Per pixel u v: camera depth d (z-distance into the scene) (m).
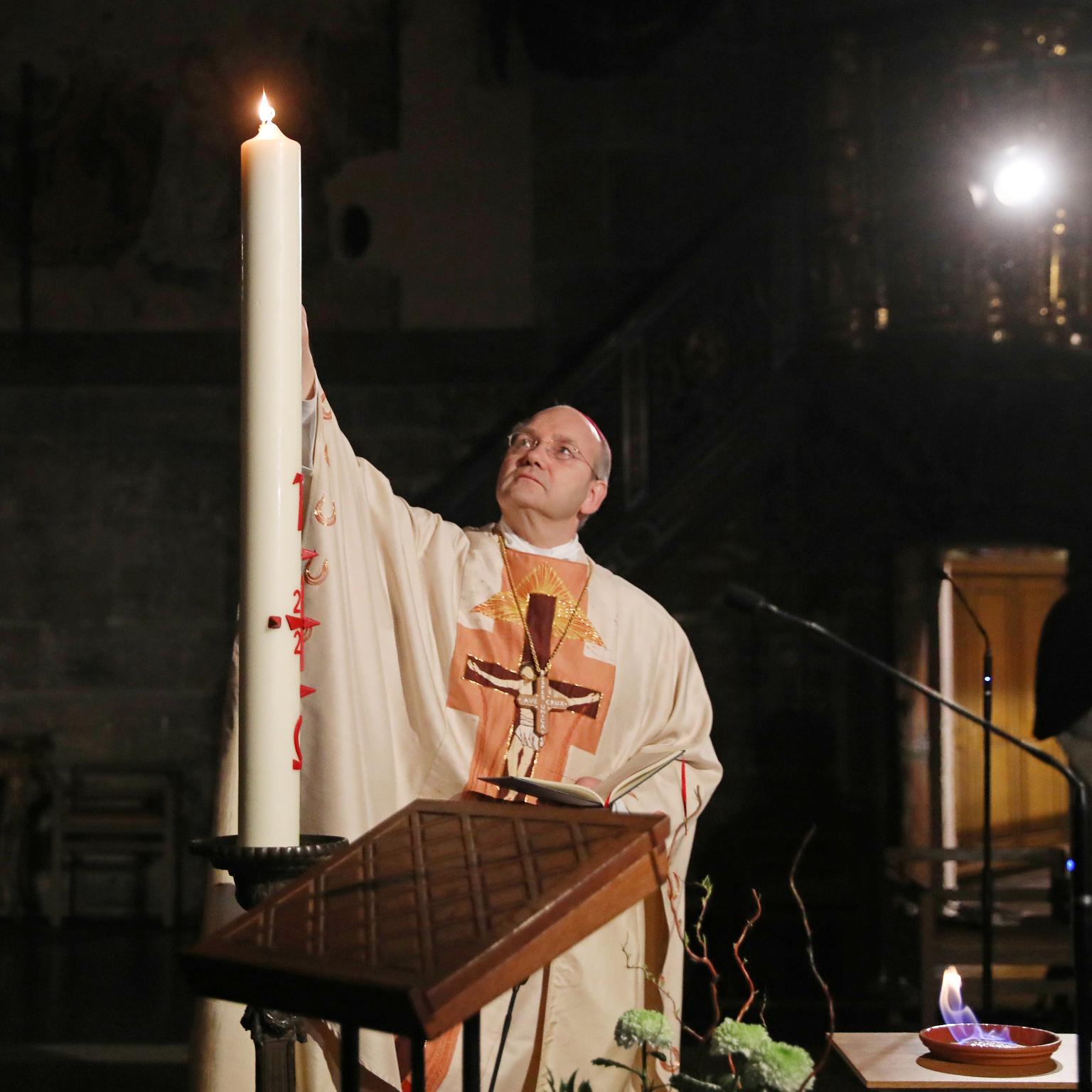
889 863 5.80
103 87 8.19
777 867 7.12
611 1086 2.64
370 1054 2.23
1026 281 6.60
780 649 7.38
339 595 2.37
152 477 8.16
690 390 7.36
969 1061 2.08
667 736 2.83
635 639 2.82
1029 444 7.22
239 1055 2.21
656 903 2.71
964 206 6.62
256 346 1.30
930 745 7.18
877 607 7.37
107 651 8.10
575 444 2.82
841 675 7.35
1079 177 6.61
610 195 8.16
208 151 8.18
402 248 8.16
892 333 6.71
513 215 8.17
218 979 1.12
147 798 7.99
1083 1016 1.96
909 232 6.70
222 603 8.12
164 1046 5.11
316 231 8.16
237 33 8.21
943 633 7.82
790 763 7.29
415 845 1.25
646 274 8.12
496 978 1.04
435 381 8.07
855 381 7.06
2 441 8.16
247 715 1.29
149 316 8.15
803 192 7.29
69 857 8.02
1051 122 6.58
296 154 1.33
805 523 7.41
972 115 6.62
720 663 7.39
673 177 8.16
